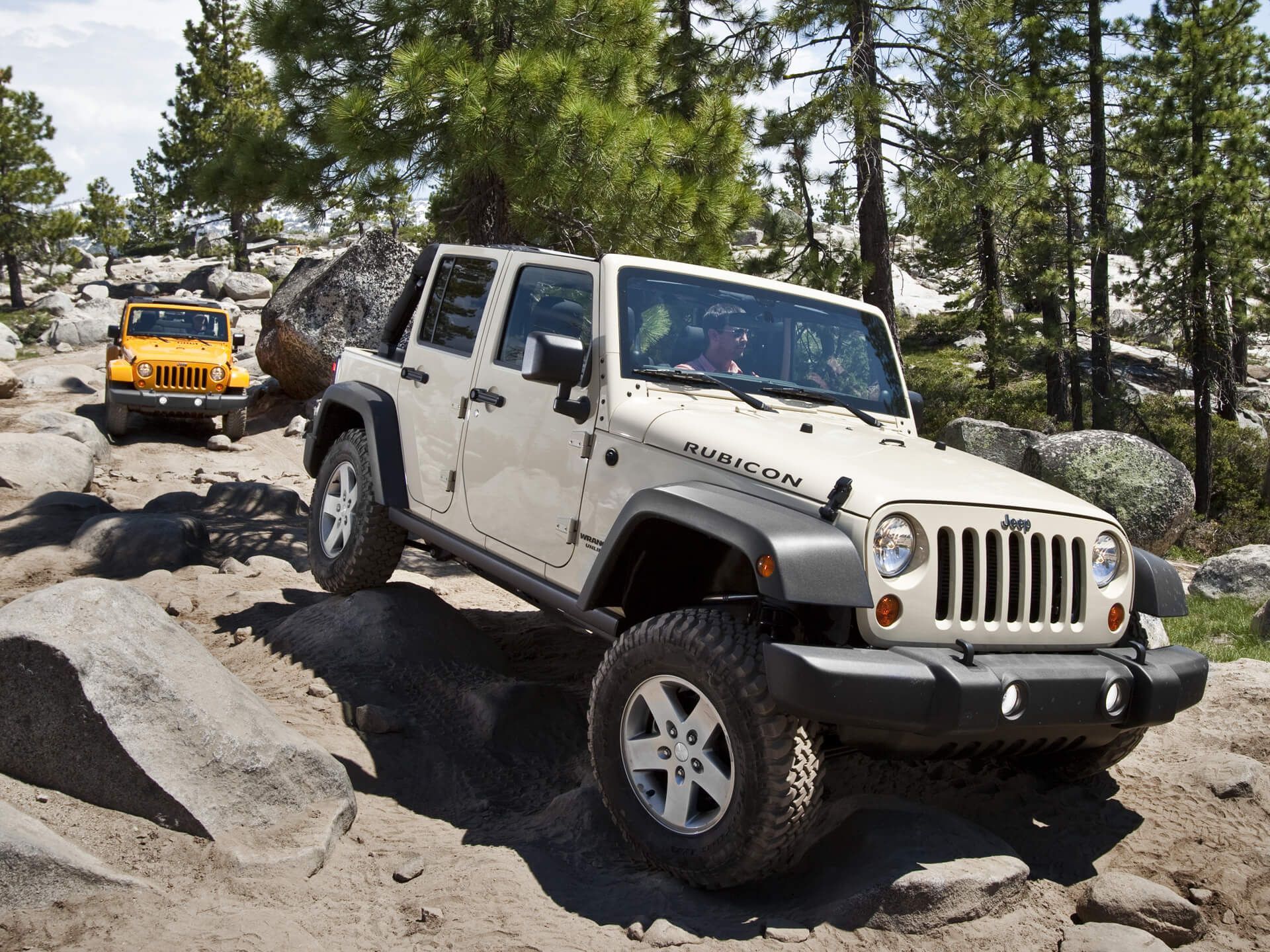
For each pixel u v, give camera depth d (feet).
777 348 15.05
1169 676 11.53
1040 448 56.54
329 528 20.42
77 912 9.50
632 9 37.27
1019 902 10.99
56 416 46.03
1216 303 79.10
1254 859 12.26
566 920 10.31
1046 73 82.69
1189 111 79.97
